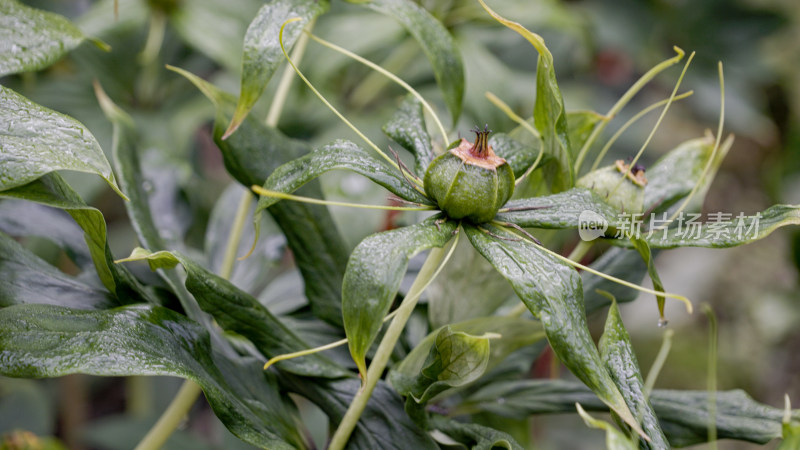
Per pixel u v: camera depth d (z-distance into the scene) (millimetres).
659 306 500
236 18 821
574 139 552
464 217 491
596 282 574
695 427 547
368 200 687
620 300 573
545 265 484
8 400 798
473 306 550
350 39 815
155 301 538
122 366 485
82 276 565
